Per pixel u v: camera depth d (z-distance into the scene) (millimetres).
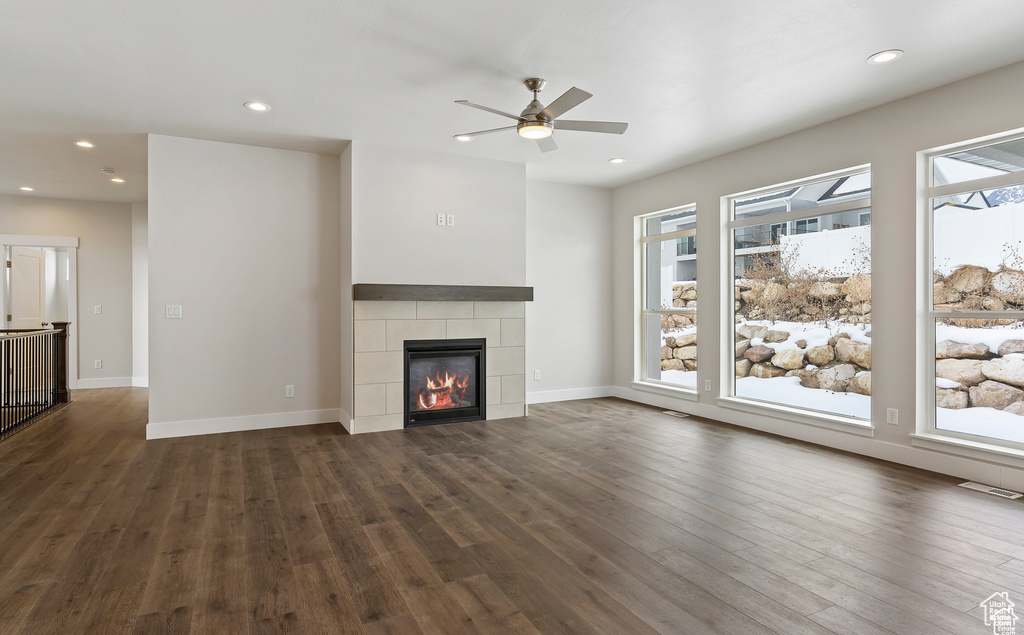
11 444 4441
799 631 1882
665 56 3215
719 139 4781
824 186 4488
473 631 1890
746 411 5070
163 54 3139
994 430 3496
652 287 6406
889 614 1984
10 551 2498
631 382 6570
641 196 6359
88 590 2160
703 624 1928
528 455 4133
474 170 5387
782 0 2609
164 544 2578
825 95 3793
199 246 4770
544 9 2699
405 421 5066
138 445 4406
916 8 2678
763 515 2932
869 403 4180
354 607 2043
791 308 4773
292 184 5125
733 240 5324
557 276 6523
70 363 7293
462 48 3109
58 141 4734
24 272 7168
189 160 4727
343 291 5172
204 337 4797
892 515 2920
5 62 3211
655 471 3723
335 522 2850
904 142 3838
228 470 3748
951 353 3699
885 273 3963
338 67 3342
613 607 2041
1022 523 2801
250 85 3600
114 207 7504
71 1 2572
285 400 5121
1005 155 3420
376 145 4930
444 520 2875
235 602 2074
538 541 2617
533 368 6387
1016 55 3182
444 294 5109
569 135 4676
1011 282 3402
